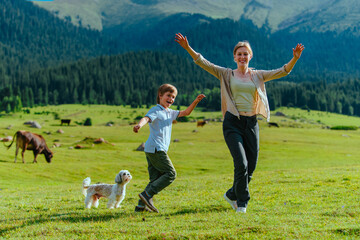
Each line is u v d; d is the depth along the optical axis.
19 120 187.62
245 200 8.41
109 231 6.81
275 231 6.36
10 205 11.58
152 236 6.24
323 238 6.01
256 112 8.45
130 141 84.88
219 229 6.66
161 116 8.23
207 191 14.73
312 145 74.75
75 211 9.39
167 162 8.21
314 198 11.14
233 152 8.14
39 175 35.25
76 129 105.44
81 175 37.16
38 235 6.79
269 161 51.09
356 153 63.09
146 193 8.41
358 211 8.41
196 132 99.25
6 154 46.59
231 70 8.52
